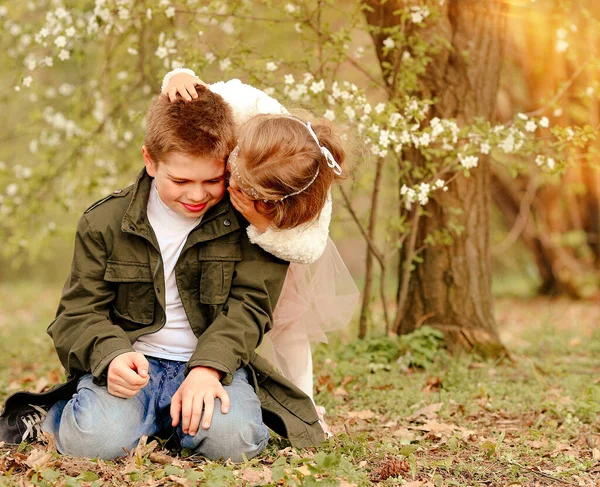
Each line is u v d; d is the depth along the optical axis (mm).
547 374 4297
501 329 6531
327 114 3902
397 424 3248
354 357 4516
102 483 2299
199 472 2342
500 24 4598
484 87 4578
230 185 2553
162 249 2707
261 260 2727
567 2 4945
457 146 4297
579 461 2727
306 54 4312
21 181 5504
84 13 4586
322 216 2717
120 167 5461
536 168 8227
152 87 5199
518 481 2451
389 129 3961
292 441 2689
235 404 2559
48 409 2816
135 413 2613
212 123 2500
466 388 3887
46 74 6535
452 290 4664
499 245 8875
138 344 2771
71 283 2688
